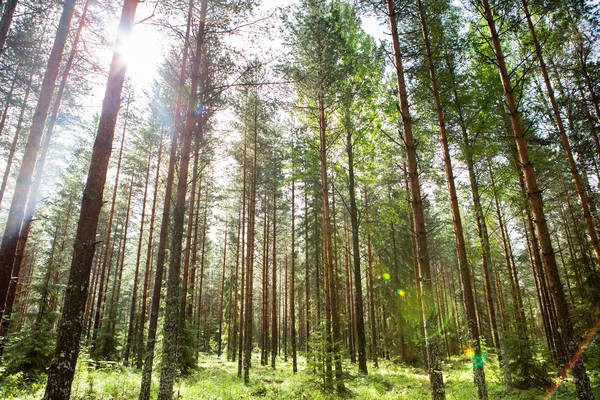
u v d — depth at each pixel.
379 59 13.16
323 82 13.70
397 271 22.88
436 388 6.66
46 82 9.78
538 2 9.41
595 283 10.15
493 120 12.25
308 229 24.48
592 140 13.66
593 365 9.14
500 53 8.27
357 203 22.16
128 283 34.75
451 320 31.75
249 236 18.39
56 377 5.11
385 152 16.86
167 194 11.98
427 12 10.32
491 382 13.35
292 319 22.06
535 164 12.62
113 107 6.44
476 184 12.92
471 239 21.12
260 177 21.67
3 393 8.53
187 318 18.94
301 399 11.33
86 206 5.86
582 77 12.40
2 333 11.66
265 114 18.00
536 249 15.46
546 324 19.78
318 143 16.00
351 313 28.81
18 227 8.94
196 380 15.16
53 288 12.82
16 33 11.60
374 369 19.56
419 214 7.64
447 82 11.43
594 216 14.31
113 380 11.72
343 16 13.69
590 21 11.06
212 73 10.74
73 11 11.26
